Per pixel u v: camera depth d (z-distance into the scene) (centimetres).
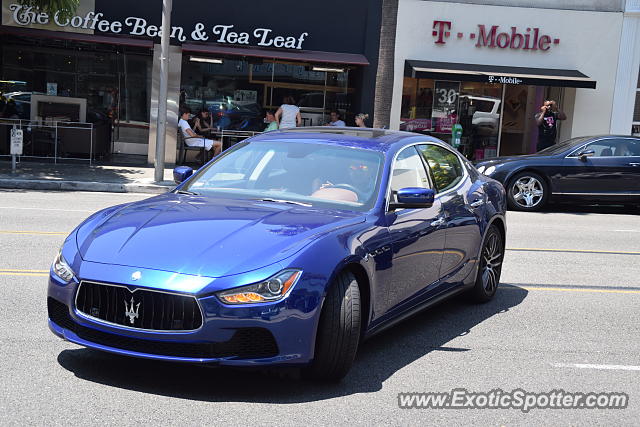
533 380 498
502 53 2134
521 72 2069
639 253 1046
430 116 2147
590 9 2138
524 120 2198
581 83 2025
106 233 470
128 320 423
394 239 518
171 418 400
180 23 1988
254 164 586
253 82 2173
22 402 414
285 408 424
